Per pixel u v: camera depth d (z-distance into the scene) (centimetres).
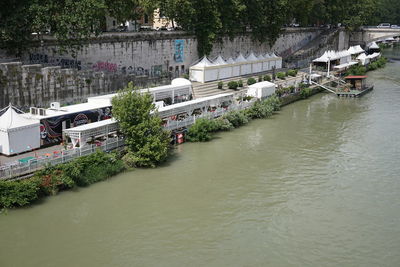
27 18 4725
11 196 3136
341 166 4278
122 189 3644
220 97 5666
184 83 5869
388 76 9825
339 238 3034
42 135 3947
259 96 6378
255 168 4181
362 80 7925
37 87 4572
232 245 2923
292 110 6569
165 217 3244
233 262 2744
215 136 5147
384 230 3142
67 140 3962
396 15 18388
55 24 4978
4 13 4712
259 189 3741
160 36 7006
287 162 4353
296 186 3812
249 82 7225
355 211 3403
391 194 3697
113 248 2853
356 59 11156
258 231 3098
